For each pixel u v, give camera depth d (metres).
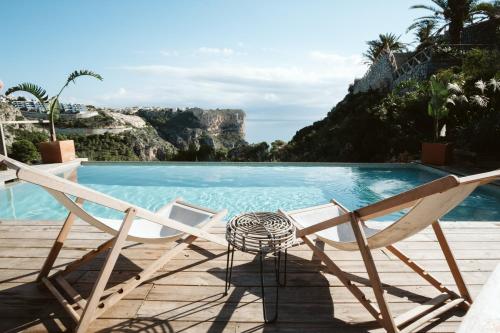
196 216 2.62
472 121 9.56
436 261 2.48
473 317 0.72
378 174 8.15
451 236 2.98
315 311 1.85
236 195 6.46
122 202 1.65
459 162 8.41
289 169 8.98
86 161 9.34
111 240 2.00
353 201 6.02
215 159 26.42
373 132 12.88
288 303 1.94
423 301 1.96
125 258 2.51
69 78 8.45
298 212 2.62
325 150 16.80
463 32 16.61
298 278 2.24
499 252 2.64
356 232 1.61
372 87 21.94
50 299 1.95
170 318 1.78
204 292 2.05
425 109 11.34
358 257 2.56
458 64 14.01
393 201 1.45
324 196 6.36
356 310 1.87
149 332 1.67
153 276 2.24
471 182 1.31
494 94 9.88
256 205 5.84
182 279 2.21
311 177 7.98
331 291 2.07
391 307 1.89
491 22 15.28
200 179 7.83
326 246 2.78
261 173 8.49
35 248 2.67
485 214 4.92
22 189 6.40
